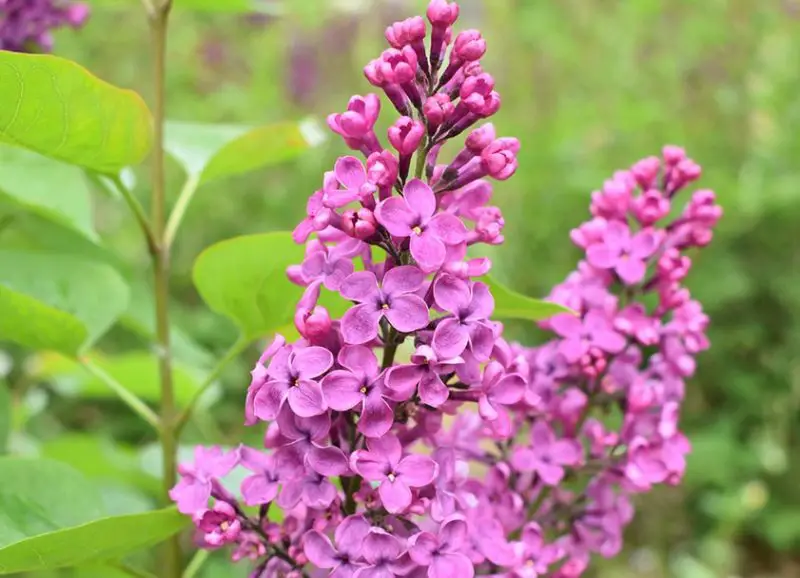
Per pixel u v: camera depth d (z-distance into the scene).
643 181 0.30
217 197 0.86
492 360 0.24
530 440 0.28
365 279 0.23
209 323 0.74
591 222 0.30
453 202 0.25
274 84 0.99
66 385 0.51
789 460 0.78
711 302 0.82
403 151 0.23
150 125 0.30
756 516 0.77
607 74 0.95
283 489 0.24
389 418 0.23
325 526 0.25
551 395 0.29
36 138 0.29
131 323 0.40
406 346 0.33
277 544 0.25
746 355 0.84
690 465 0.73
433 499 0.24
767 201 0.84
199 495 0.25
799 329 0.81
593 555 0.72
